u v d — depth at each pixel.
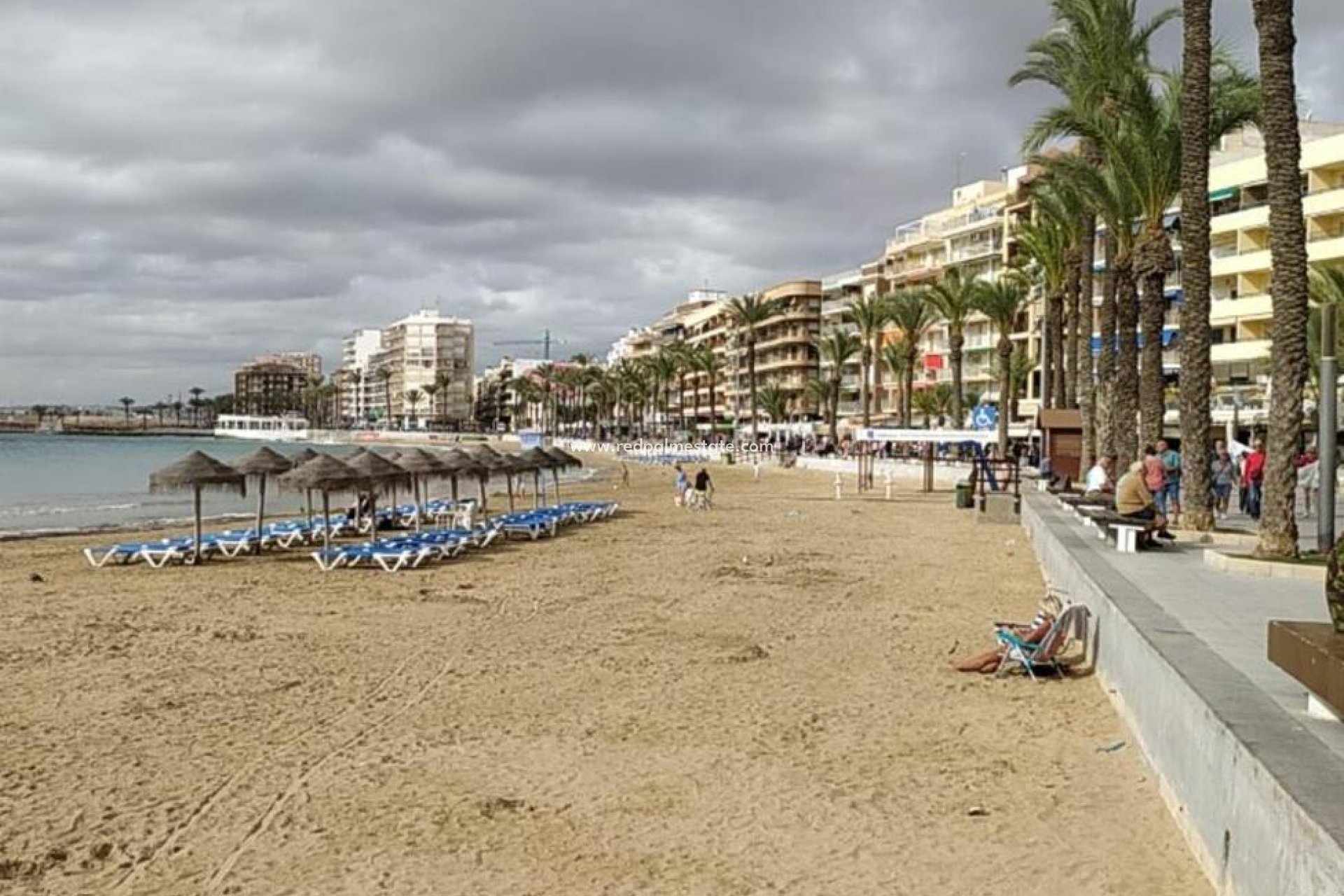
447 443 175.62
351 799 8.77
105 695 12.31
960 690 12.36
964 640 15.38
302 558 26.44
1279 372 16.12
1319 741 5.91
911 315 78.12
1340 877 4.27
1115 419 28.88
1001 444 56.44
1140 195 23.36
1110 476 31.91
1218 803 6.43
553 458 41.81
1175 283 66.88
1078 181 28.53
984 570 23.28
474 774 9.44
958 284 68.88
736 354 143.62
